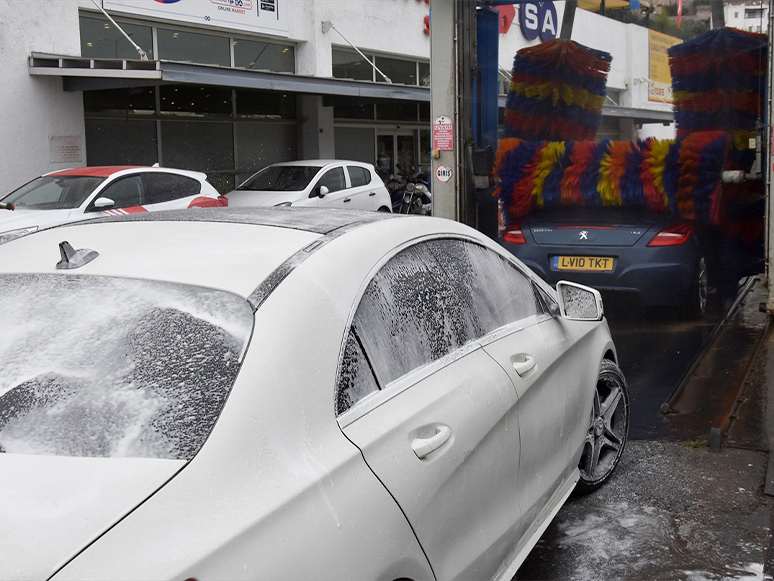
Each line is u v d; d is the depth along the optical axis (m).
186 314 2.00
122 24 14.39
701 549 3.37
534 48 9.02
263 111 17.61
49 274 2.24
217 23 15.66
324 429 1.93
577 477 3.66
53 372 1.91
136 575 1.43
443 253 2.90
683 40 8.47
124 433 1.75
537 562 3.29
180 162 15.91
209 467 1.68
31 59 12.41
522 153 7.88
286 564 1.63
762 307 7.27
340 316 2.13
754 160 8.18
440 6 7.55
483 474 2.51
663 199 7.21
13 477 1.64
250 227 2.50
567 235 7.50
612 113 8.86
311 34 17.66
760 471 4.10
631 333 7.27
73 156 13.27
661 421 4.88
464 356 2.70
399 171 21.23
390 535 1.94
